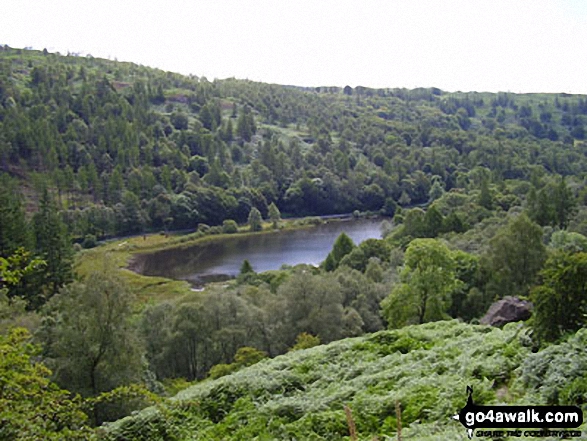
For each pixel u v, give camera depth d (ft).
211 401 52.16
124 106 612.70
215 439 45.16
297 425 42.93
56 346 89.97
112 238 391.86
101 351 90.79
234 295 147.33
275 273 238.07
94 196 443.73
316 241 388.78
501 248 145.07
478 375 43.80
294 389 53.36
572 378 35.53
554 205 274.77
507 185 442.09
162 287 255.91
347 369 56.34
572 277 45.78
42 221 241.35
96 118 552.00
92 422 75.72
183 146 579.07
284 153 596.70
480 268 150.82
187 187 469.57
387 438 35.86
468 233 248.11
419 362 52.03
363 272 229.25
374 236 401.90
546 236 222.48
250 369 64.34
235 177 531.09
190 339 138.10
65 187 418.51
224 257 339.57
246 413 48.32
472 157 655.35
